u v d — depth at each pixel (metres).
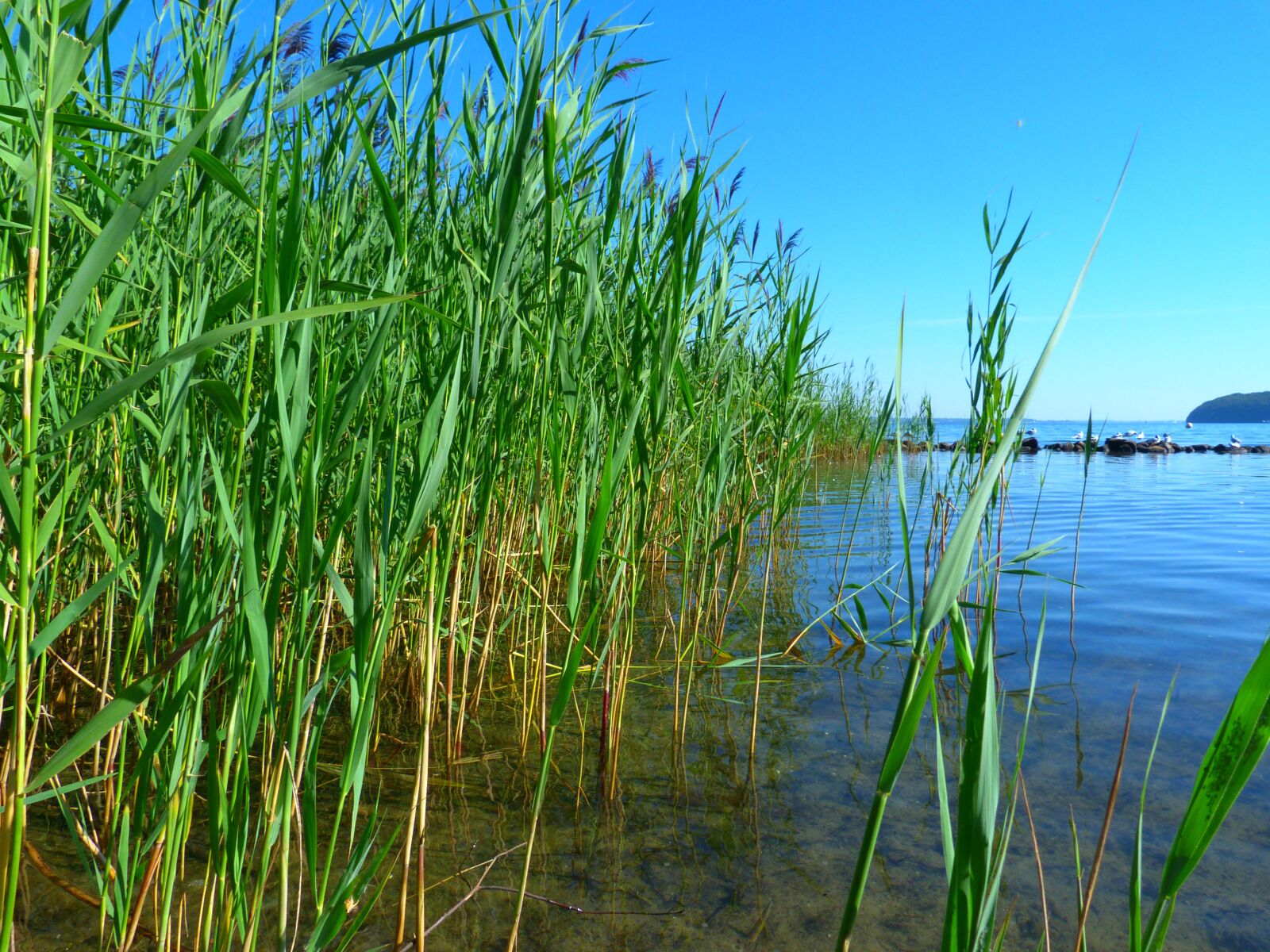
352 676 1.58
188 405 1.66
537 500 2.58
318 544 1.70
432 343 2.36
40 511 2.13
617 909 1.94
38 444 1.79
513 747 2.84
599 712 3.19
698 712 3.23
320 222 1.73
